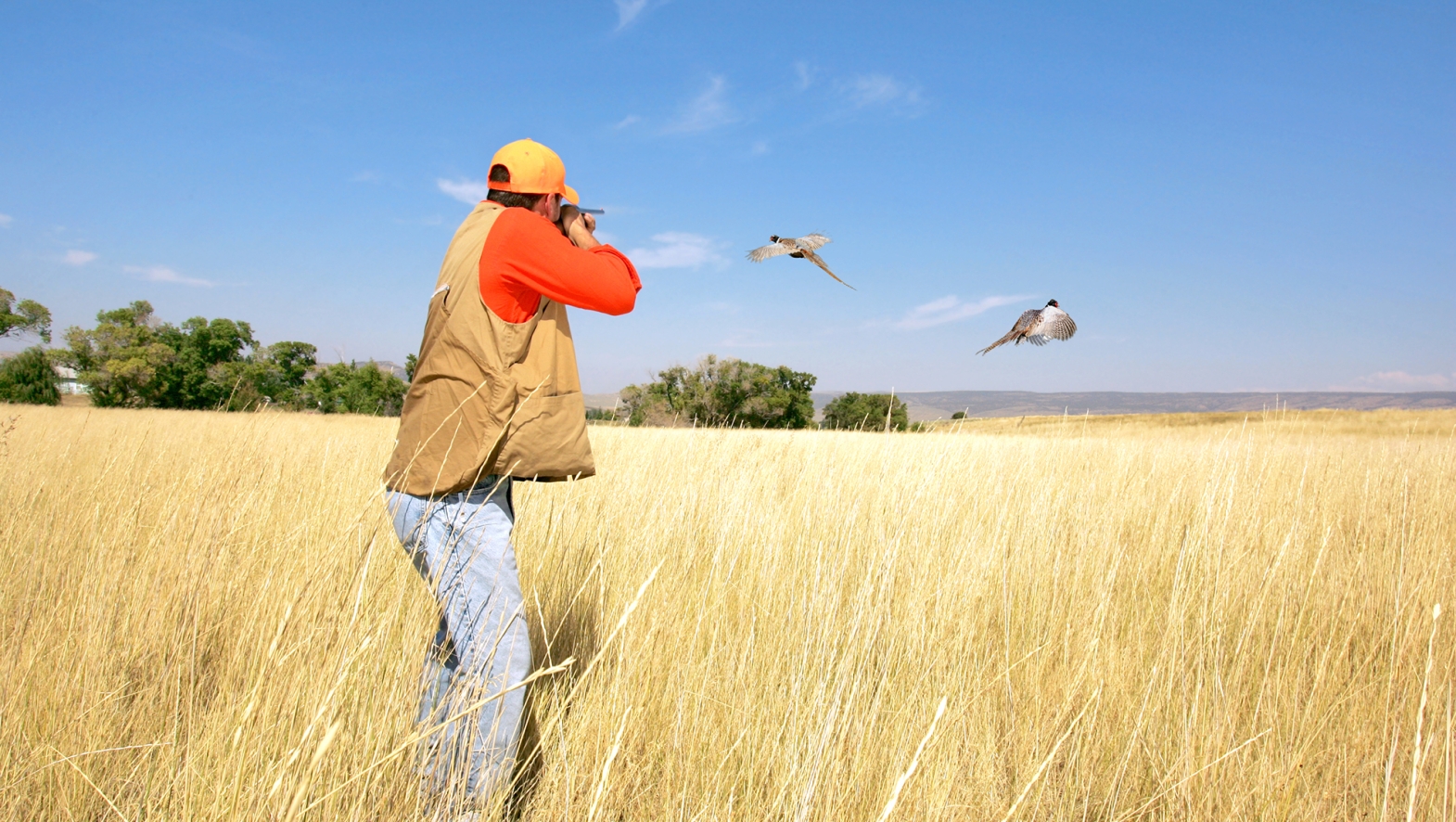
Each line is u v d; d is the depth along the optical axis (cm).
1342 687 269
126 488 412
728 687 254
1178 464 672
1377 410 3325
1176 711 251
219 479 384
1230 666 288
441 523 205
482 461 200
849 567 361
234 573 278
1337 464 666
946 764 215
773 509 441
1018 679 283
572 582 315
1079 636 310
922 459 520
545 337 211
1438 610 168
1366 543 452
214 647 253
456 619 202
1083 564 396
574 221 239
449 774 185
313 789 157
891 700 252
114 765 196
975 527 424
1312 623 317
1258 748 231
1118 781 214
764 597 315
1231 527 442
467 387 202
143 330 6350
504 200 222
